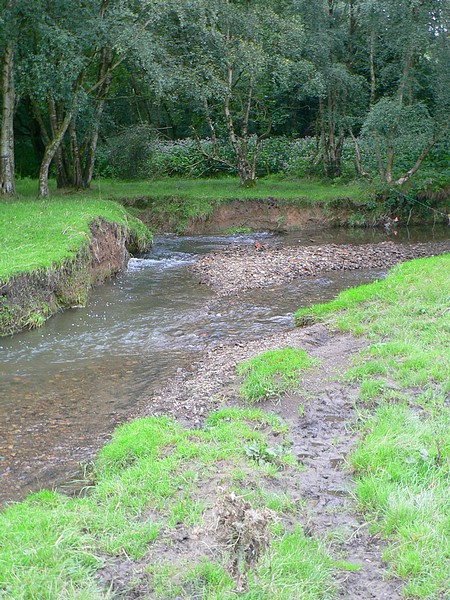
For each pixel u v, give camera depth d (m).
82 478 6.16
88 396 8.30
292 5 24.17
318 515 5.10
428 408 6.71
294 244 20.45
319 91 23.47
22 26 18.66
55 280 12.32
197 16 20.98
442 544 4.55
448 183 24.67
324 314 11.02
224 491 5.11
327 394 7.47
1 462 6.52
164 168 30.42
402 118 22.28
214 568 4.37
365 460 5.74
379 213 23.81
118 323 11.73
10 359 9.76
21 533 4.82
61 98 20.34
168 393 8.23
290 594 4.18
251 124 33.69
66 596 4.18
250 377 8.02
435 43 21.69
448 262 14.02
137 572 4.44
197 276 15.91
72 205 18.25
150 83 20.42
